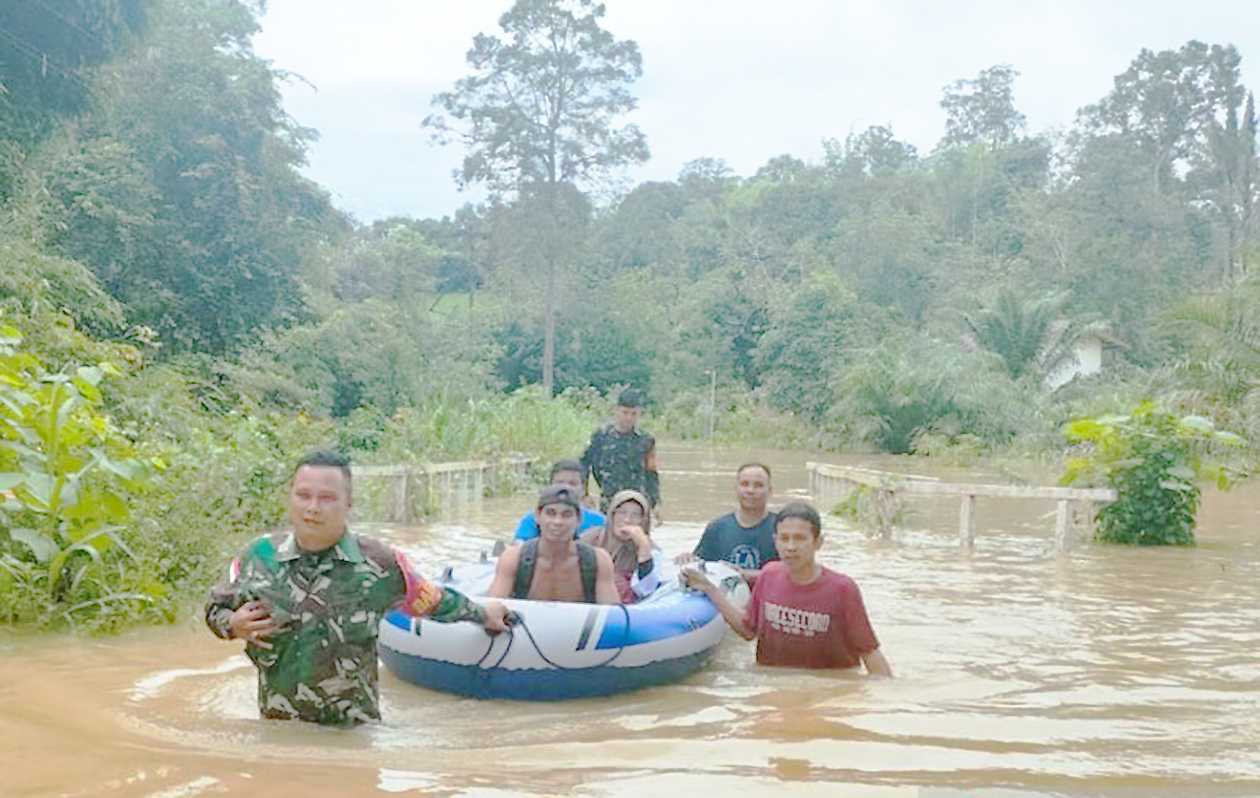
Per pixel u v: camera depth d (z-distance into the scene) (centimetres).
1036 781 393
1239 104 6153
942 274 5253
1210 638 688
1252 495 1783
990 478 2230
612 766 405
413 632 543
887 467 2686
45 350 1103
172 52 2305
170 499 757
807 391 4259
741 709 504
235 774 383
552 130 4972
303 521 429
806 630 588
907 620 747
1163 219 5128
